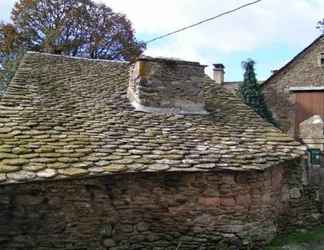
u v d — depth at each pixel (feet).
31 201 19.20
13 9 85.66
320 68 69.82
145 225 21.13
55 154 20.10
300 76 71.05
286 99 71.51
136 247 20.94
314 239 24.30
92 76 31.68
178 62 27.89
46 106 25.26
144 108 26.78
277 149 24.84
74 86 29.22
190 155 22.16
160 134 24.08
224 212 21.98
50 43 79.77
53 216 19.56
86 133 22.77
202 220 21.72
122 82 31.19
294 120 70.54
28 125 22.48
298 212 26.45
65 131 22.63
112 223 20.61
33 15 83.61
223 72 80.38
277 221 24.80
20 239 19.02
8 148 19.83
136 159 20.95
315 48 70.49
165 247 21.30
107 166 19.88
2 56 81.71
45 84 28.55
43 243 19.38
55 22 83.66
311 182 27.48
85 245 20.08
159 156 21.59
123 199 20.80
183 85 27.86
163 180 21.42
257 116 29.58
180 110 27.53
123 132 23.59
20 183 17.83
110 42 86.84
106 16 87.25
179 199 21.56
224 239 21.89
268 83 73.20
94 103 26.91
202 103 28.27
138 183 21.04
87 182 20.03
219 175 22.00
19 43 82.58
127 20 90.43
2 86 70.23
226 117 28.19
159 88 27.27
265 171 23.36
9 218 18.86
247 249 22.22
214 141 24.34
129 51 88.22
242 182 22.39
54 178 18.34
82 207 20.07
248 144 24.68
